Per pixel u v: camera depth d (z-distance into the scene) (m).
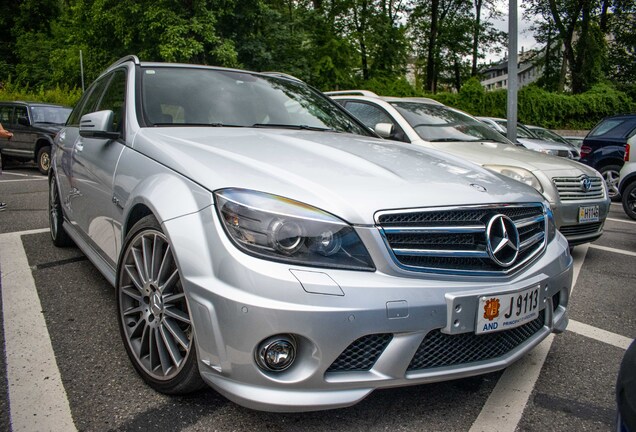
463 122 6.57
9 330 3.02
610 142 10.23
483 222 2.22
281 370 1.92
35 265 4.29
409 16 36.41
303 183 2.13
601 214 5.25
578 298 4.17
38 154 11.89
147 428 2.10
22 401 2.27
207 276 1.99
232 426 2.13
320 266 1.93
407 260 2.04
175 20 18.41
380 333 1.94
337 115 3.89
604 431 2.20
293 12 24.77
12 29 34.53
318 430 2.12
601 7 35.50
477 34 37.75
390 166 2.50
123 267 2.54
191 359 2.14
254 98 3.55
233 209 2.01
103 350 2.79
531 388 2.56
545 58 39.91
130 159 2.79
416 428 2.17
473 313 2.09
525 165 5.12
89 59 22.34
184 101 3.26
